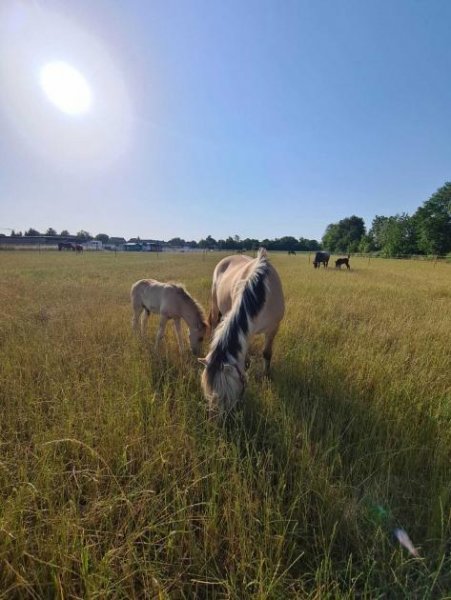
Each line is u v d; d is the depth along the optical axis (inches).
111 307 294.0
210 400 112.9
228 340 120.1
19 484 82.4
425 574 67.7
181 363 168.2
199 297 358.6
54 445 96.2
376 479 91.6
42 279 517.7
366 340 203.0
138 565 66.7
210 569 66.6
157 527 74.0
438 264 1390.3
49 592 61.8
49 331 205.0
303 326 233.3
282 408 118.0
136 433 101.8
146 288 211.6
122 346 181.5
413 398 128.6
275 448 104.0
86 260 1167.6
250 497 79.7
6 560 61.4
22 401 122.5
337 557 73.5
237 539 70.9
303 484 86.8
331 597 64.4
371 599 59.1
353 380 145.9
